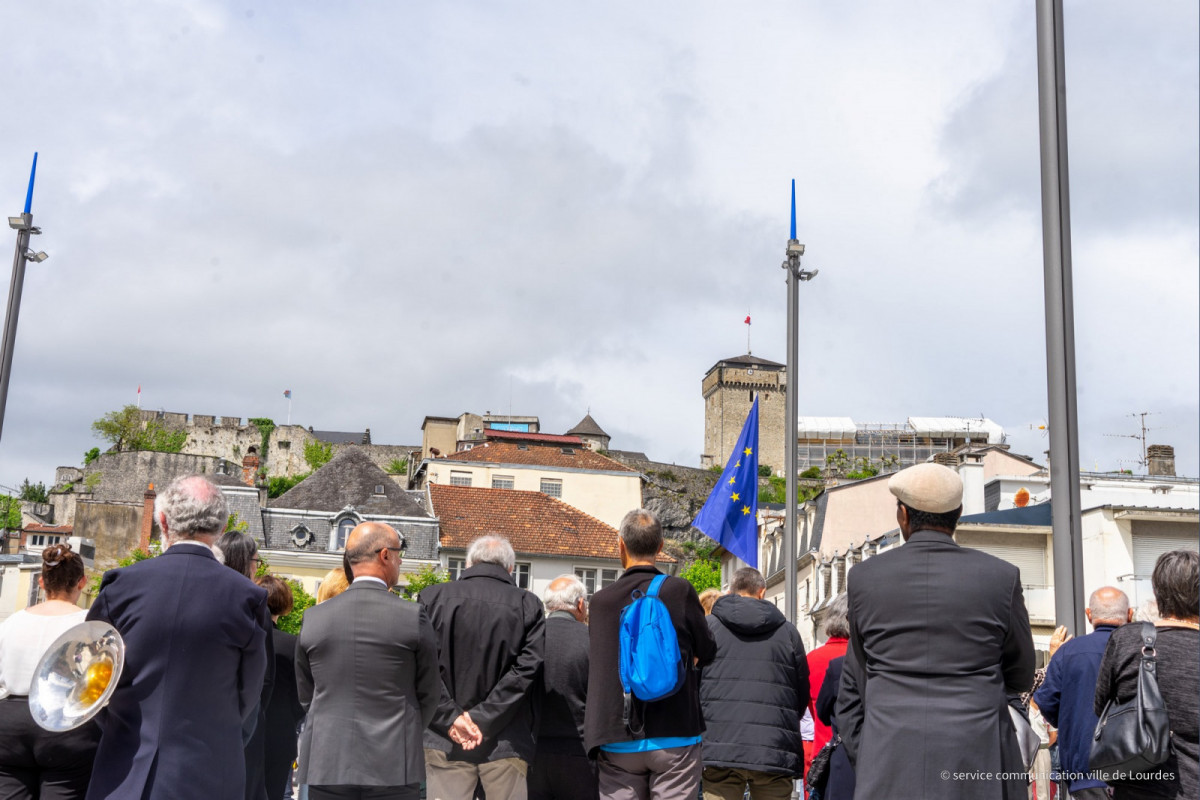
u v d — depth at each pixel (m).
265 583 8.25
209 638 5.84
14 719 6.29
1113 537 32.94
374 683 6.54
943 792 5.29
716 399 155.38
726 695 7.82
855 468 138.25
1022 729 6.53
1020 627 5.56
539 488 86.69
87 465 127.75
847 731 6.02
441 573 58.97
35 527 86.69
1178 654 5.62
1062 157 8.74
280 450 132.88
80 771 6.44
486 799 7.73
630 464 128.62
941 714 5.39
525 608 7.73
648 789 7.07
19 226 19.03
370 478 64.00
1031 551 34.16
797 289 18.56
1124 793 5.72
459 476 86.50
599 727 6.89
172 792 5.61
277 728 8.09
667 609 6.94
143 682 5.73
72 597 6.79
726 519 18.73
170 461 124.62
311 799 6.53
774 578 55.91
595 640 7.04
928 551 5.65
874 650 5.63
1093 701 6.35
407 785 6.52
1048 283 8.61
